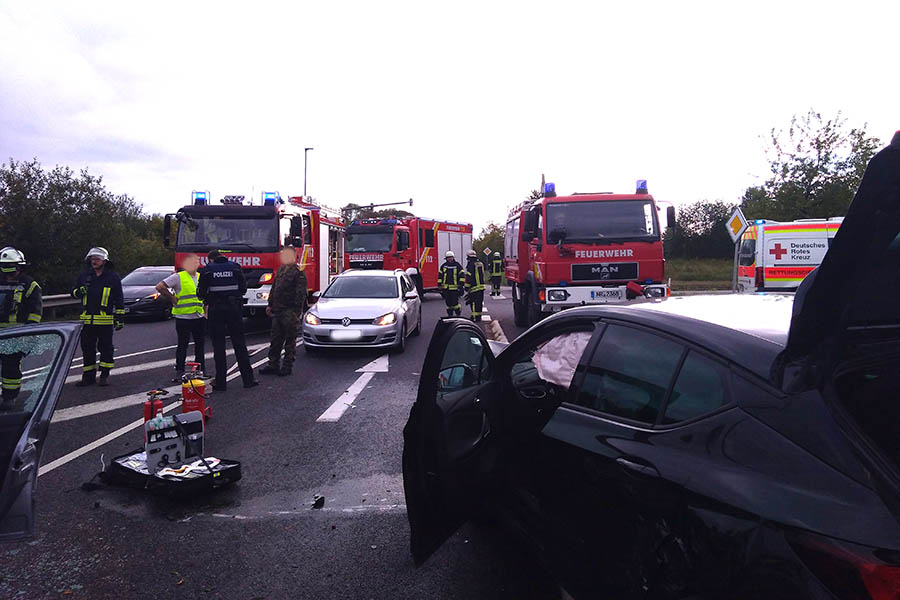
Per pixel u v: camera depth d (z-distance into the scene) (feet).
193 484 14.48
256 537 12.89
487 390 10.91
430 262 81.51
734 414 7.00
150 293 56.18
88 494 15.30
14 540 8.64
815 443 6.19
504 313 61.31
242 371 27.43
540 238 37.06
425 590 10.76
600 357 9.63
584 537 8.68
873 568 5.16
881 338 7.29
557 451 9.41
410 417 9.25
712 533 6.46
